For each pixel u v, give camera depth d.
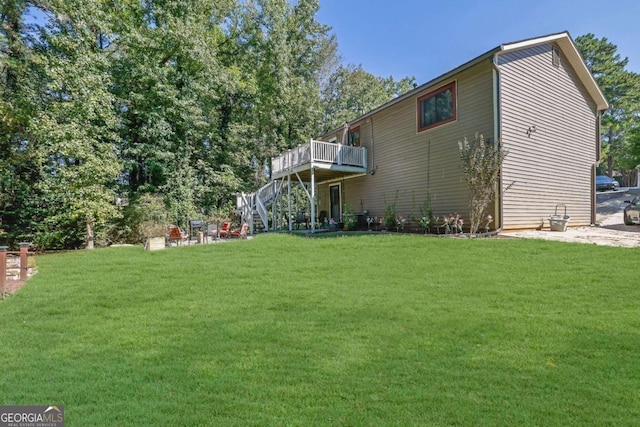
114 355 3.20
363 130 15.31
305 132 24.66
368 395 2.42
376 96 30.72
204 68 16.14
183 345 3.39
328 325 3.83
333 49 28.81
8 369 2.93
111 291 5.44
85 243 12.62
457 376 2.66
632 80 28.67
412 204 12.51
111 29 13.46
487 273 5.78
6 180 11.80
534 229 10.45
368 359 2.99
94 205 11.27
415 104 12.35
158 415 2.23
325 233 12.58
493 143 9.48
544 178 10.82
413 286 5.29
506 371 2.72
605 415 2.14
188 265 7.29
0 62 10.65
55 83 10.66
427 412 2.20
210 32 18.34
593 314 3.89
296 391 2.49
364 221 14.80
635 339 3.23
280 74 21.19
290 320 4.04
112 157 12.26
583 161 12.41
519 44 9.81
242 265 7.21
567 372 2.68
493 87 9.55
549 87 11.16
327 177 17.00
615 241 7.93
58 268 7.21
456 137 10.78
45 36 11.37
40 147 10.88
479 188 9.20
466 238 9.02
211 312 4.40
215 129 19.14
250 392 2.50
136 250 9.73
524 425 2.06
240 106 21.41
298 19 24.59
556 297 4.49
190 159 17.66
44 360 3.11
